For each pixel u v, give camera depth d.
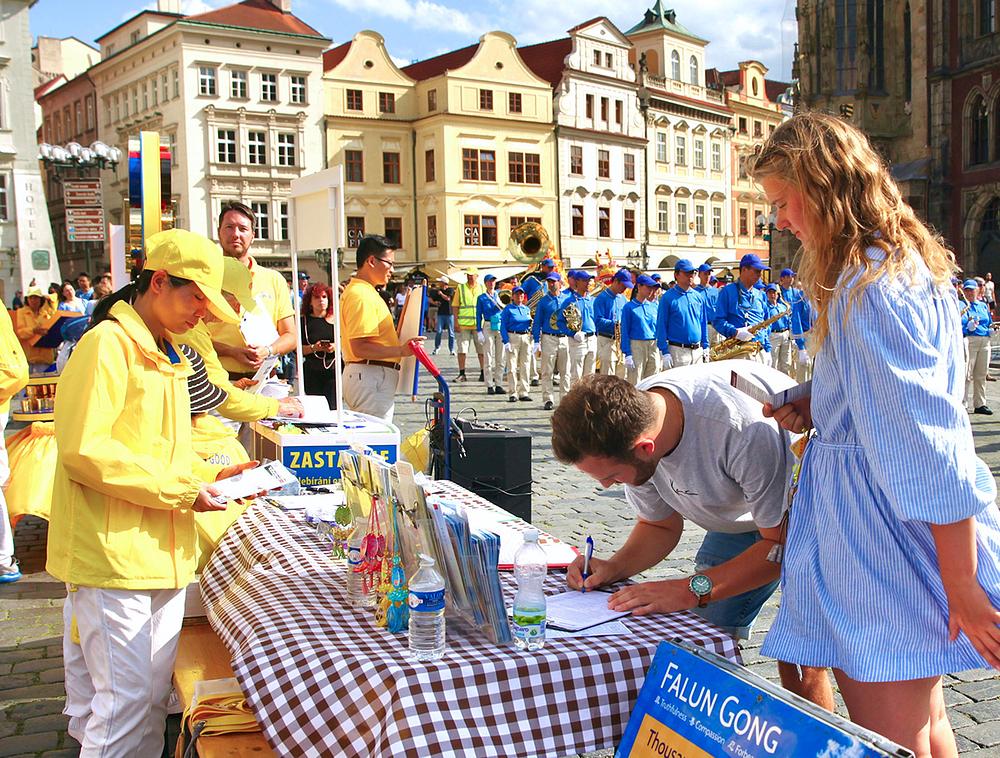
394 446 5.33
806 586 2.28
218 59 46.44
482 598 2.59
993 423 13.20
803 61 43.78
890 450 2.00
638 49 59.41
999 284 39.56
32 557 6.70
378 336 6.63
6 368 5.89
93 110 55.31
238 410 4.59
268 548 3.63
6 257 39.69
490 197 51.00
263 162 47.75
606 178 55.09
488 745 2.37
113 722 3.03
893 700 2.17
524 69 51.81
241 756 2.66
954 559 2.01
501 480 6.04
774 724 2.06
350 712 2.44
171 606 3.16
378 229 50.66
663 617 2.80
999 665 2.00
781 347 15.52
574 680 2.49
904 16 42.59
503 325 16.17
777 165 2.23
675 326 13.77
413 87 51.16
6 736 4.02
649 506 3.17
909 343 2.01
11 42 39.19
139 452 3.02
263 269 6.66
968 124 40.28
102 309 3.12
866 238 2.12
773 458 2.69
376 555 2.96
